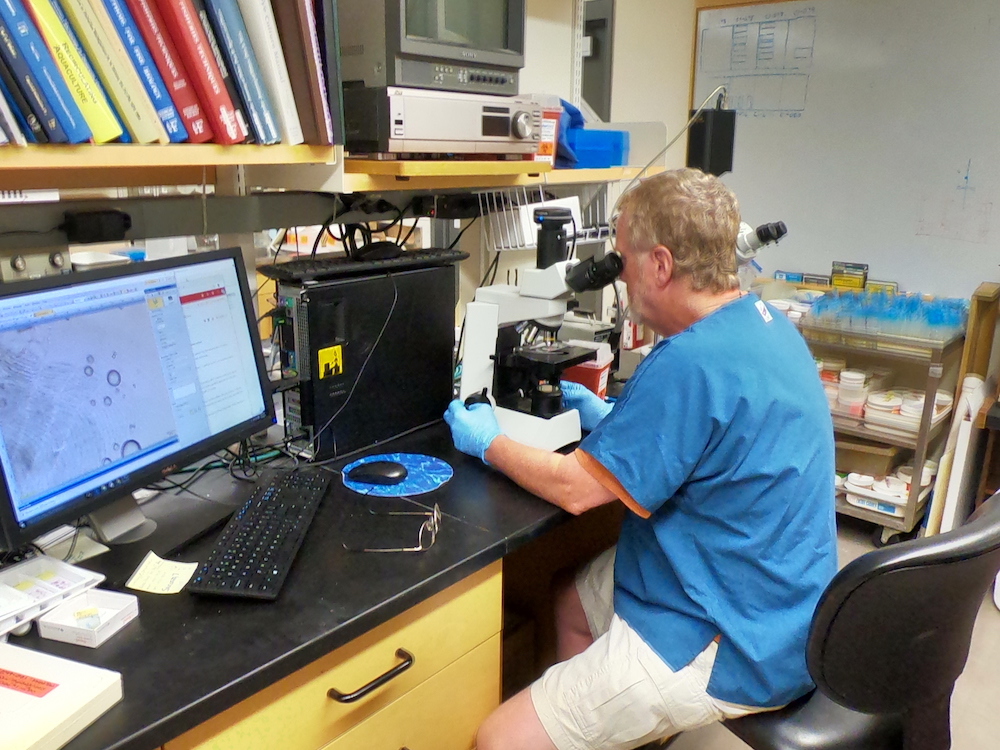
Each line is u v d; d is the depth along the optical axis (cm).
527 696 135
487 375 160
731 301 130
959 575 99
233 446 154
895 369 298
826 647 107
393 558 117
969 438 252
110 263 158
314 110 130
